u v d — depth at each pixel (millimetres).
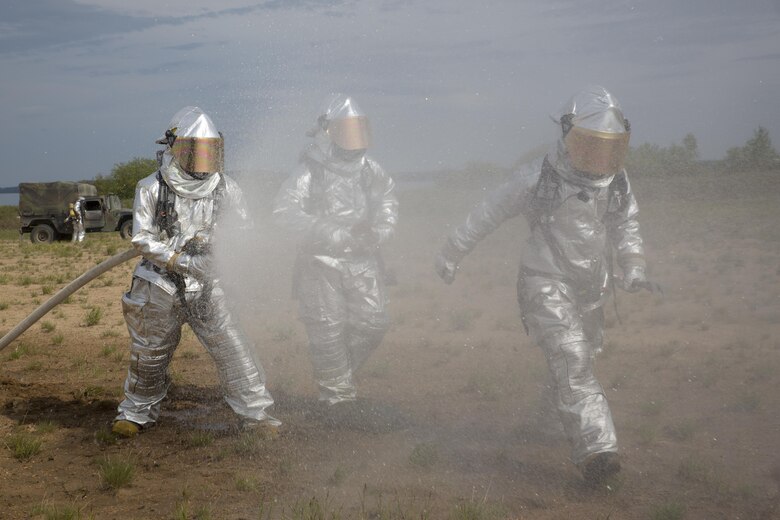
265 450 5723
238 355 6051
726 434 6102
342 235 6410
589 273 5371
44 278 18172
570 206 5312
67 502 4770
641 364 8625
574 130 5180
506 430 6234
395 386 7848
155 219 5832
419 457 5359
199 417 6773
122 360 9359
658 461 5473
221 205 5898
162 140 5812
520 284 5480
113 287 16703
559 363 5105
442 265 5742
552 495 4812
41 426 6332
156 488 5008
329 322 6539
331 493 4828
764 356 8906
